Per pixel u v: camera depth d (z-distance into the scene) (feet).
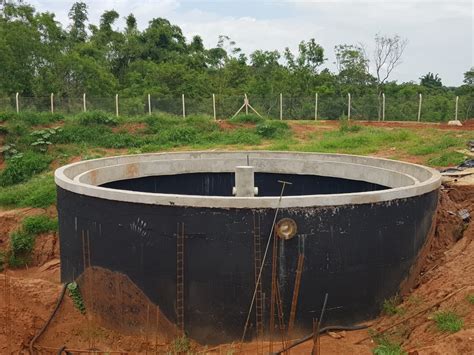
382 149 65.82
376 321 26.43
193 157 44.04
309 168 42.39
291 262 24.99
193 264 25.25
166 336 26.25
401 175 34.96
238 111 99.09
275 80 134.00
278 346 24.82
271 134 81.56
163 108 103.65
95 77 119.24
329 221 25.13
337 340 25.05
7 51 104.94
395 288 27.43
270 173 43.75
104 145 76.07
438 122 102.89
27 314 28.27
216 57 161.89
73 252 29.55
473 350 19.07
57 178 31.24
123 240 26.45
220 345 25.54
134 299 26.73
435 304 24.53
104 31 159.33
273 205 24.53
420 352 20.42
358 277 26.07
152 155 42.47
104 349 26.55
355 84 136.67
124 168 39.70
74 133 76.95
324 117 110.73
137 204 25.73
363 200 25.52
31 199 50.62
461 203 38.01
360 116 110.11
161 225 25.43
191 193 43.45
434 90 147.13
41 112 87.81
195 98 118.32
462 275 26.43
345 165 40.47
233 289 25.12
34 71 111.24
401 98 116.98
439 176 31.50
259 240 24.70
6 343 26.40
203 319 25.58
